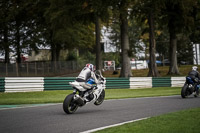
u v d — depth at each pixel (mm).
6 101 41250
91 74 30281
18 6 129125
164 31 166750
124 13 84375
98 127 21953
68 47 146000
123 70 98875
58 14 91125
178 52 146625
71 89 59531
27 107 34000
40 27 132875
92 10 88500
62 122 23922
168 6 104062
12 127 21922
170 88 71188
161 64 179875
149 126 20938
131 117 26375
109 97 47000
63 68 142625
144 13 97250
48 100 42781
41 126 22281
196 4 100188
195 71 44156
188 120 22953
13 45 135750
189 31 113375
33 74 123500
